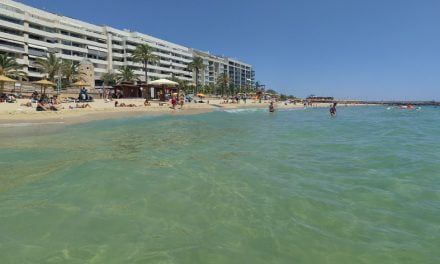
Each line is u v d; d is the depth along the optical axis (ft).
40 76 279.08
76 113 101.24
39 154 36.06
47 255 13.94
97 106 129.90
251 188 23.43
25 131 59.77
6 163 31.17
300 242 15.25
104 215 18.22
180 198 21.13
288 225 17.13
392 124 85.51
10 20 259.60
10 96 126.62
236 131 62.69
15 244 14.88
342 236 15.92
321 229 16.69
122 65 365.81
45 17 290.97
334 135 56.80
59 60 244.83
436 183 24.95
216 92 467.11
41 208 19.21
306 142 47.19
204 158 34.30
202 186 23.81
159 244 14.96
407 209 19.51
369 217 18.26
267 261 13.58
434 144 45.39
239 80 640.17
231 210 19.15
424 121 100.42
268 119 104.53
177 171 28.27
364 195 22.07
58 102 123.65
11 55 259.80
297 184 24.59
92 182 24.49
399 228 16.87
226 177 26.37
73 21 318.86
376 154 37.24
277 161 32.99
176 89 199.21
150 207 19.48
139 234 15.94
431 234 16.15
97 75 332.60
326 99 503.61
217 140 48.91
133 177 26.08
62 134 55.62
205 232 16.24
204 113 131.13
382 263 13.46
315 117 121.08
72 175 26.58
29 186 23.56
